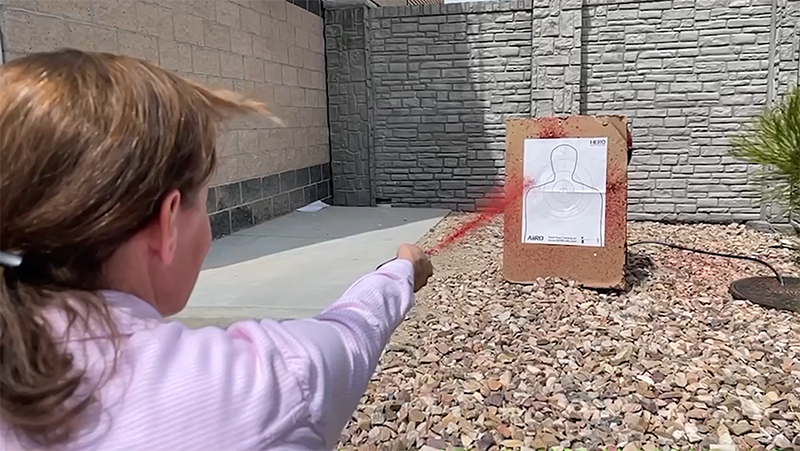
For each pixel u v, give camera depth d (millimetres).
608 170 4277
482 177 8414
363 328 896
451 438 2469
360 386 833
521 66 8086
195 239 796
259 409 698
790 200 4117
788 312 3908
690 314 3891
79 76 702
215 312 3979
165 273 770
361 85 8602
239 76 6613
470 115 8336
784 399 2721
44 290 691
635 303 4090
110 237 699
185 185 746
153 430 655
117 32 4875
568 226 4387
